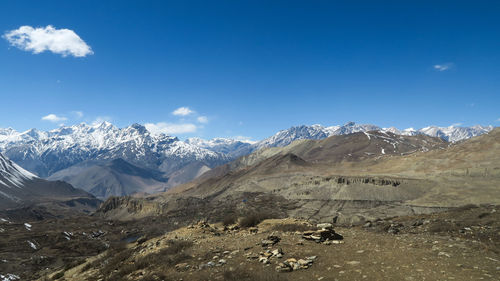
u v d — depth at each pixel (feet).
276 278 50.57
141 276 65.41
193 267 63.93
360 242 69.87
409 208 554.46
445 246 63.98
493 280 43.86
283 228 91.09
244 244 75.05
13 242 503.20
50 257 429.79
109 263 87.76
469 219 99.09
